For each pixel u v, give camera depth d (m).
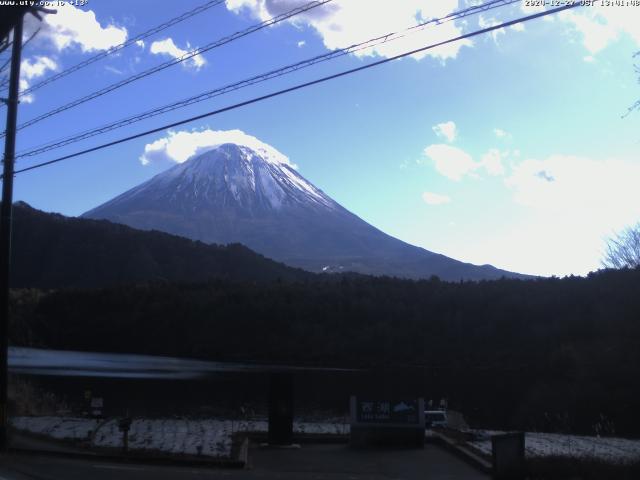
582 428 42.03
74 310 115.94
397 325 98.31
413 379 73.94
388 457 17.78
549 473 14.30
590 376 54.44
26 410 26.42
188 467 15.68
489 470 15.27
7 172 18.05
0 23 11.88
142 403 48.19
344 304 105.56
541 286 90.25
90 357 94.75
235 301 110.50
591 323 69.56
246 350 100.81
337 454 18.27
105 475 13.59
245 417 37.00
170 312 112.31
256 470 15.59
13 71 17.80
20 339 103.44
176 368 84.44
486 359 82.81
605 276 65.06
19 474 13.29
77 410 32.66
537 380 62.19
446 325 92.56
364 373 80.75
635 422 43.75
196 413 41.31
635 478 14.05
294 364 93.88
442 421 32.31
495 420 47.53
